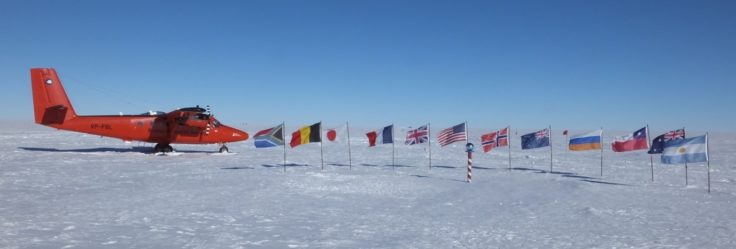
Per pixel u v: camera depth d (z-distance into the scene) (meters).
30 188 14.48
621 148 20.20
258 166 23.86
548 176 21.02
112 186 15.46
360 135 82.25
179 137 31.73
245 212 11.34
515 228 10.00
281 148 41.19
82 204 11.91
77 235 8.53
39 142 42.97
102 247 7.73
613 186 17.45
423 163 27.86
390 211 11.95
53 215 10.38
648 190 16.44
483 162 29.00
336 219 10.72
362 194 14.81
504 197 14.66
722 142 63.25
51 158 25.72
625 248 8.39
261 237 8.78
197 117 31.14
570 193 15.55
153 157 28.36
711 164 28.58
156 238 8.48
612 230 9.88
